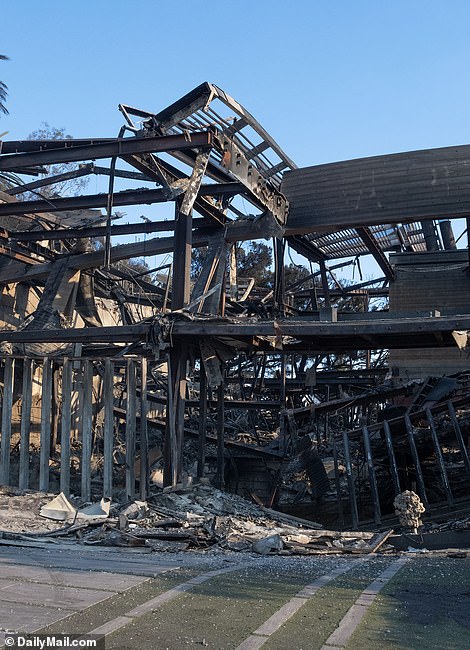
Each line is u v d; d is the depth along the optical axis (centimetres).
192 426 3209
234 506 1862
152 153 1898
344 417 3644
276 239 2584
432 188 2092
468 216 2080
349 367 3441
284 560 1055
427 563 982
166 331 1827
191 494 1839
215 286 2103
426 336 1884
